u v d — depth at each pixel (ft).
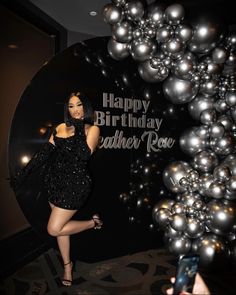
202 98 8.71
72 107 7.55
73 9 9.80
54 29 10.54
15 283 7.71
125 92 9.06
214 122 8.25
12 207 10.06
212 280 7.96
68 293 7.26
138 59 7.97
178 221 7.85
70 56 8.30
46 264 8.81
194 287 4.91
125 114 9.11
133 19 7.65
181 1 9.52
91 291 7.35
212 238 8.09
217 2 9.65
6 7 8.66
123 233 9.37
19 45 9.90
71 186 7.14
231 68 8.30
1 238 9.50
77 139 7.24
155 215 8.71
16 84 9.95
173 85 8.34
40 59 10.79
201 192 8.29
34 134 8.08
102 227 9.03
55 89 8.20
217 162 8.45
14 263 8.46
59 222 7.13
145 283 7.72
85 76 8.51
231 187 7.81
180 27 7.48
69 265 7.73
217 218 7.77
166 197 10.09
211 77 8.15
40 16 9.68
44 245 9.71
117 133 9.01
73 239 8.66
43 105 8.11
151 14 7.57
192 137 8.73
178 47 7.52
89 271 8.40
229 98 8.20
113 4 7.63
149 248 9.86
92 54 8.57
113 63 8.84
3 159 9.60
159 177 9.91
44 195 8.38
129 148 9.28
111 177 9.07
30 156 8.07
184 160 10.34
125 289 7.44
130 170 9.35
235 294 7.33
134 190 9.48
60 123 8.34
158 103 9.63
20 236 9.98
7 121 9.71
